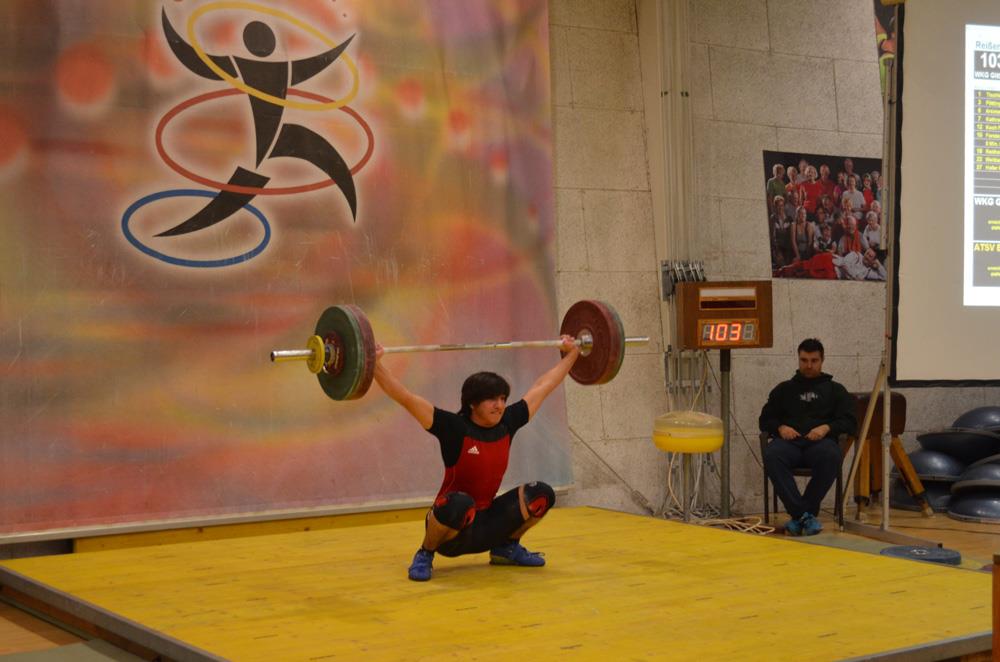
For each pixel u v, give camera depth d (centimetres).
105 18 579
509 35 694
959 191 614
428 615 386
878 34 753
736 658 325
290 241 622
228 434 598
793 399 673
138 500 573
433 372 657
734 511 768
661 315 756
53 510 554
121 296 576
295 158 625
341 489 625
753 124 789
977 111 618
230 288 604
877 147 830
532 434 689
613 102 753
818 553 508
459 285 669
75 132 569
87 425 564
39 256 558
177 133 595
